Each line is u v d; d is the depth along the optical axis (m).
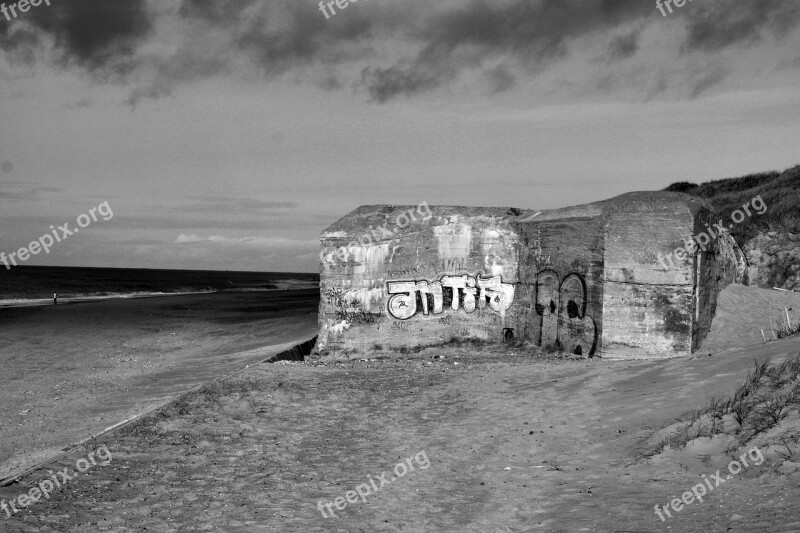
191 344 21.98
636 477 6.38
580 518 5.52
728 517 4.97
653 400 8.78
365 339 17.16
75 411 11.38
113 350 20.75
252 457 8.09
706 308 14.32
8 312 36.19
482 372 13.05
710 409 7.41
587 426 8.43
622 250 14.02
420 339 17.12
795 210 19.41
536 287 16.23
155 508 6.40
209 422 9.62
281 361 15.61
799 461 5.66
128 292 66.25
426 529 5.72
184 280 113.81
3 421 10.78
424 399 10.88
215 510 6.34
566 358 14.84
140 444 8.62
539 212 16.83
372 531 5.73
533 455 7.64
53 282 81.88
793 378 7.37
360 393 11.45
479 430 8.87
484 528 5.66
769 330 13.82
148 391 12.86
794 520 4.59
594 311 14.41
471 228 17.20
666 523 5.09
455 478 7.10
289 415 10.05
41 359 18.77
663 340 13.78
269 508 6.38
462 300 17.16
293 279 160.12
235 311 36.25
